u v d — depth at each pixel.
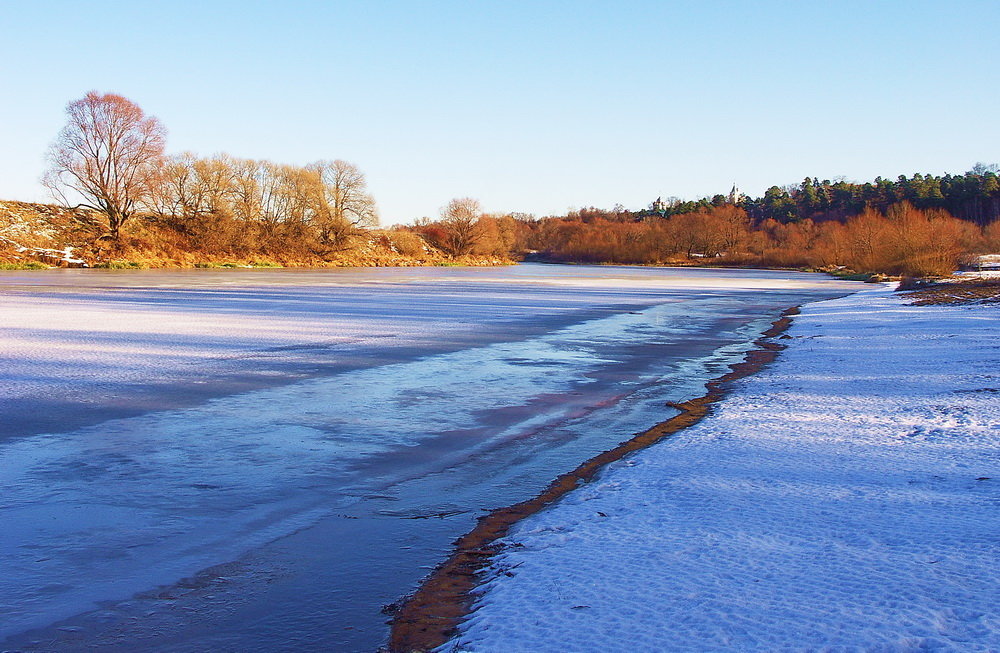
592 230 158.62
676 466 8.75
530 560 6.09
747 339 22.97
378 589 5.86
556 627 4.88
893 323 25.19
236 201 82.31
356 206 94.56
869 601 5.04
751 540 6.27
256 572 6.20
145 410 12.18
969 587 5.20
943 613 4.82
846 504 7.13
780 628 4.71
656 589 5.38
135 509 7.69
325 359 17.77
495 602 5.34
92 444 10.11
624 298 42.81
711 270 115.69
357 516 7.54
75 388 13.85
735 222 144.88
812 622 4.77
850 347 19.66
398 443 10.42
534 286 54.97
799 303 40.28
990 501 7.05
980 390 12.62
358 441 10.49
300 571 6.21
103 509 7.67
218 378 15.08
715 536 6.40
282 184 87.75
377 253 102.31
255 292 41.56
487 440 10.63
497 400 13.39
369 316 28.83
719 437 10.13
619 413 12.40
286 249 86.12
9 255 62.53
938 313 27.84
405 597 5.69
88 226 69.00
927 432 9.89
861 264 88.94
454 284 55.97
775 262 127.12
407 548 6.69
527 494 8.26
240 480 8.69
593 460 9.60
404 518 7.48
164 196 74.25
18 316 26.09
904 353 17.75
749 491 7.66
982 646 4.39
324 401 13.09
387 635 5.11
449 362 17.64
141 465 9.20
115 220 68.50
